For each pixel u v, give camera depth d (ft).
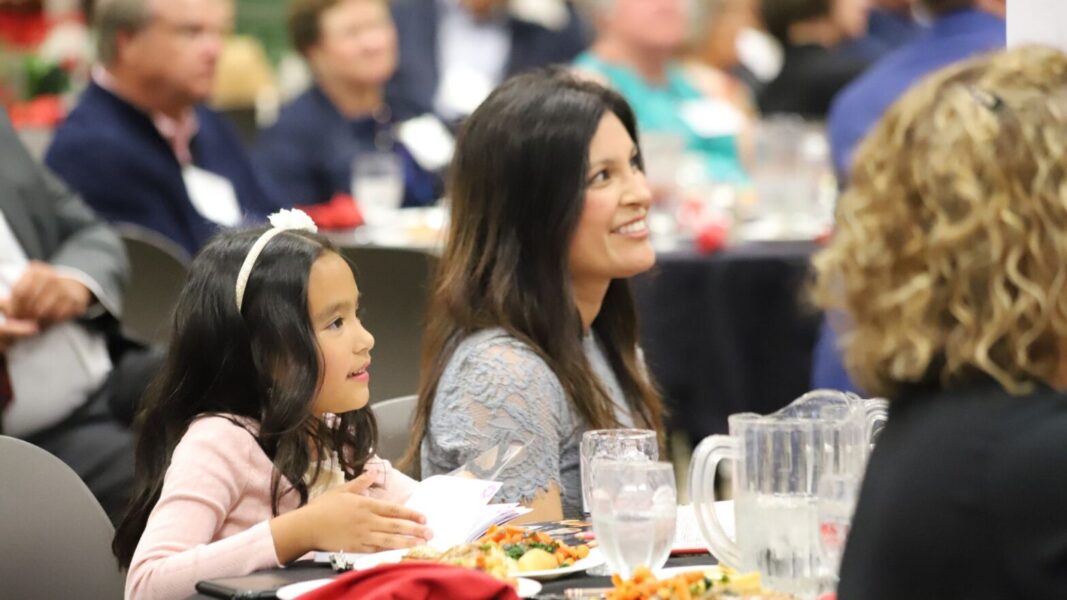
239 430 14.39
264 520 14.32
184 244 32.89
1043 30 14.85
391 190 37.78
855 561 9.55
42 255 25.68
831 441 11.62
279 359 14.44
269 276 14.57
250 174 36.78
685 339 31.45
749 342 31.78
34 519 15.07
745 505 11.64
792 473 11.55
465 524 13.70
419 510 14.03
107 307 24.75
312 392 14.40
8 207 25.23
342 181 41.16
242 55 55.11
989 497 8.82
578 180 16.97
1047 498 8.68
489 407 16.47
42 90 44.78
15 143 25.91
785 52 47.47
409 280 25.84
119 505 23.68
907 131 9.43
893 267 9.36
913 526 9.08
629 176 17.35
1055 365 9.09
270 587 11.92
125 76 32.96
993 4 31.24
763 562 11.54
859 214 9.60
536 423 16.43
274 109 48.47
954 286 9.07
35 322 23.76
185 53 33.01
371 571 10.93
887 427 9.69
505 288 16.99
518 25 55.52
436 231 32.89
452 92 50.39
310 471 14.75
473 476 16.26
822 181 37.19
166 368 14.89
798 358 31.89
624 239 17.25
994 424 8.95
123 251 26.45
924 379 9.36
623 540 11.67
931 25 31.73
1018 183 8.96
